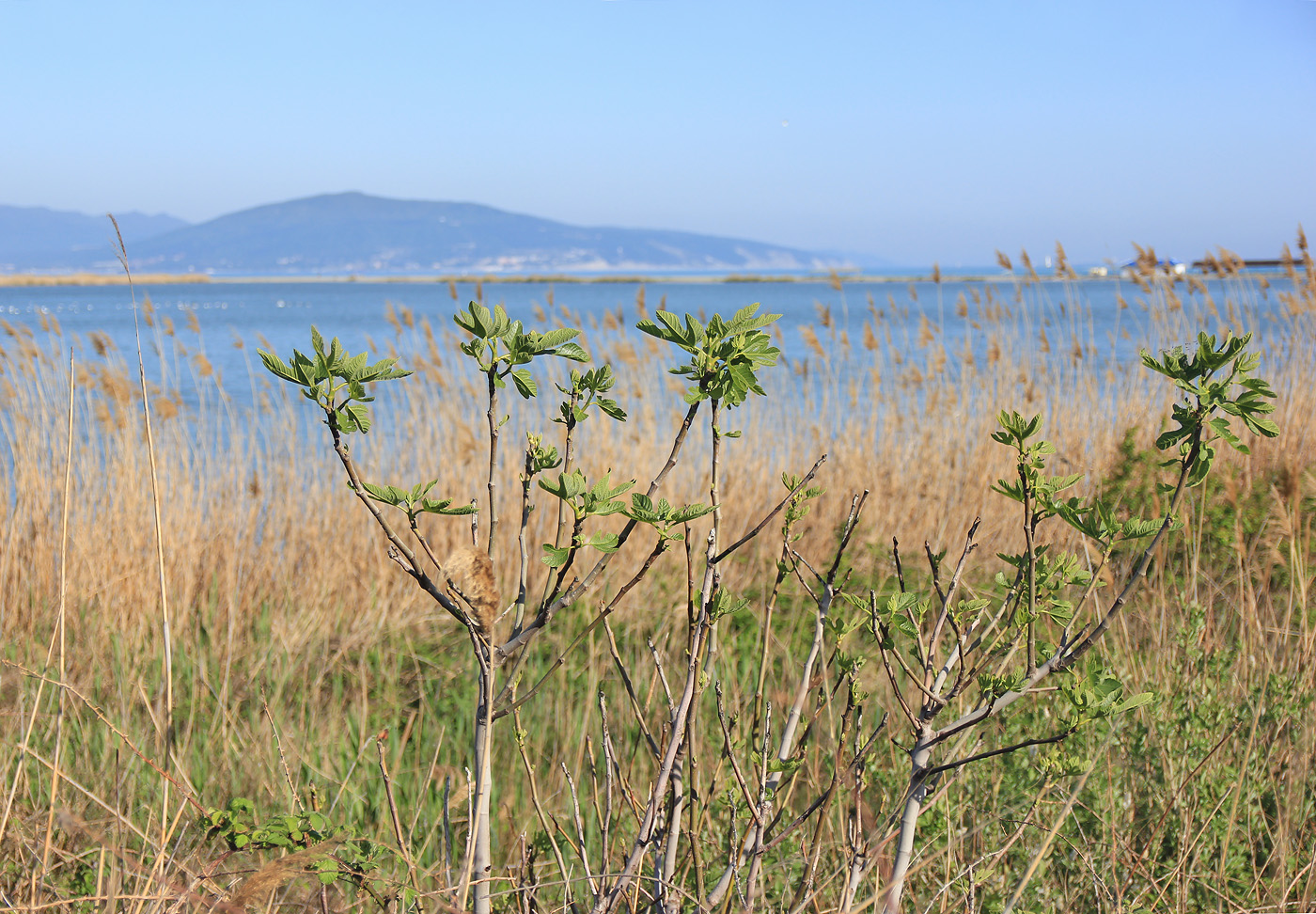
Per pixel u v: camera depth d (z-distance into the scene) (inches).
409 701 176.7
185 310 292.7
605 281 5265.8
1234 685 128.9
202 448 277.6
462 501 249.3
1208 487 199.8
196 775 131.7
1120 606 57.1
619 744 137.9
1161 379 293.9
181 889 67.6
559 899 95.9
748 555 236.7
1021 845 103.1
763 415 325.7
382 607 217.0
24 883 87.0
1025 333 327.9
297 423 284.7
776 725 105.2
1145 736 111.0
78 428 253.8
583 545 51.5
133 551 222.8
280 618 209.0
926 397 307.1
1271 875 103.0
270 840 61.4
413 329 307.6
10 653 182.2
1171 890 95.0
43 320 261.7
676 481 270.4
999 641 66.6
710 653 63.2
